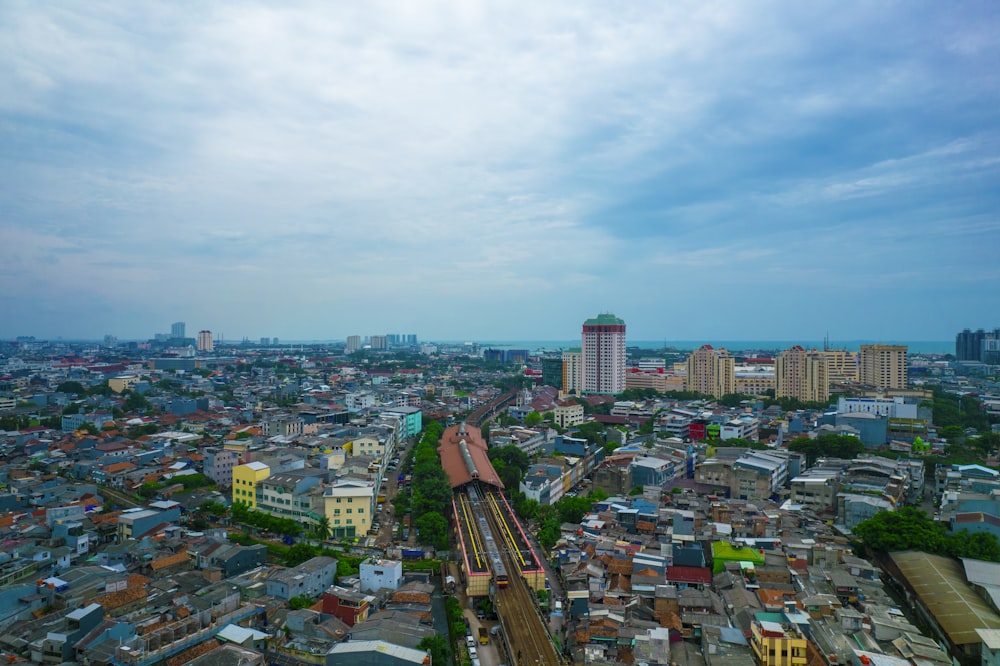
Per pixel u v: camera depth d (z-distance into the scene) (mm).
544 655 136375
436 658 132500
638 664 125438
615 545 182250
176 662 125625
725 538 183500
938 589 153000
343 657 129000
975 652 131125
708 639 132750
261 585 161625
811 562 171250
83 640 129375
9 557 167500
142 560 178375
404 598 161125
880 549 179875
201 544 186125
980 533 177000
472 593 171000
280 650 138500
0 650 132125
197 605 146375
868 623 137375
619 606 149250
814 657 124312
